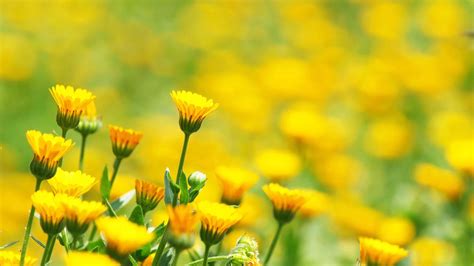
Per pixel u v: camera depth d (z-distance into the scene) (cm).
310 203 633
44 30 1320
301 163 809
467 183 729
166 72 1295
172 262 290
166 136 1047
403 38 1448
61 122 316
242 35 1488
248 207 576
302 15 1484
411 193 821
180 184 298
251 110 1053
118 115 1142
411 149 1033
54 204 274
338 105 1198
